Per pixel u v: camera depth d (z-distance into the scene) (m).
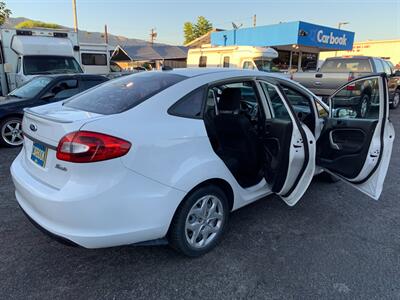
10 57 11.36
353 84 3.48
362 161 3.13
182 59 27.12
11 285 2.36
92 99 2.81
